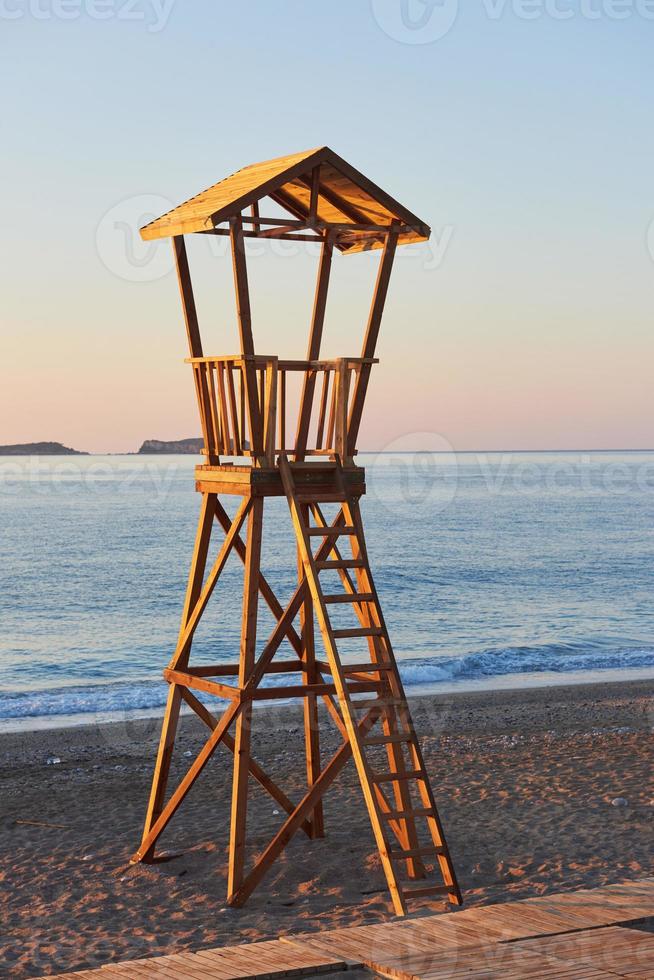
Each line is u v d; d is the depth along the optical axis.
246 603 8.73
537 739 16.42
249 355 8.64
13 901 9.05
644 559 58.72
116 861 10.13
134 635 35.25
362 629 8.69
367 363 9.16
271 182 8.59
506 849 10.26
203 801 12.54
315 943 5.60
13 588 45.66
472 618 39.69
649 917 5.96
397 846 10.28
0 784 13.73
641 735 16.77
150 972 5.21
